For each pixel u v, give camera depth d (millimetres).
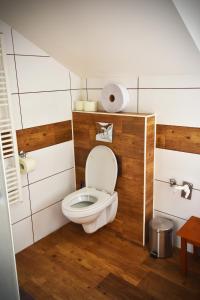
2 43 1848
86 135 2574
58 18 1748
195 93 1962
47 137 2432
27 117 2223
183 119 2070
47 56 2293
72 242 2469
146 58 1930
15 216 2264
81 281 1996
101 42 1897
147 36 1657
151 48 1781
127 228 2480
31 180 2350
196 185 2117
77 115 2590
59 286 1952
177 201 2260
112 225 2605
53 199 2607
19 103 2141
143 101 2264
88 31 1803
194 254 2203
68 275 2061
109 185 2412
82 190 2496
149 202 2371
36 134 2324
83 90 2664
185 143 2102
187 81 1979
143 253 2293
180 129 2102
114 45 1888
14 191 2115
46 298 1846
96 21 1661
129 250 2338
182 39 1578
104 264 2170
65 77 2494
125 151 2312
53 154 2523
